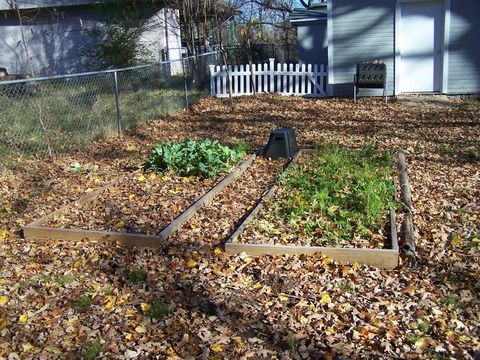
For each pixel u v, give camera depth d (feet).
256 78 53.83
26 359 11.65
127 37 62.85
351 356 11.60
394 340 12.14
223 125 39.75
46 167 27.73
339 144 32.12
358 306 13.61
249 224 18.85
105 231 18.47
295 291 14.51
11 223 20.44
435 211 20.40
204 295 14.38
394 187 21.93
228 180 24.63
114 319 13.28
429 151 30.07
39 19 70.23
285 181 23.75
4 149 29.30
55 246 18.10
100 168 27.99
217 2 68.03
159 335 12.54
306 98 50.80
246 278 15.42
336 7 48.88
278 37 105.40
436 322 12.81
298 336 12.34
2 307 13.98
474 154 28.94
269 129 37.68
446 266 15.85
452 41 47.19
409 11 47.60
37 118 32.35
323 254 16.34
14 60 72.64
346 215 18.81
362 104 46.26
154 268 16.15
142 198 22.58
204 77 54.95
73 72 70.95
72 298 14.40
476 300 13.93
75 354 11.85
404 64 48.96
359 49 49.37
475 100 46.03
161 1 64.59
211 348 11.93
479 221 19.26
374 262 15.98
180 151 26.23
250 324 12.94
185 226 19.39
